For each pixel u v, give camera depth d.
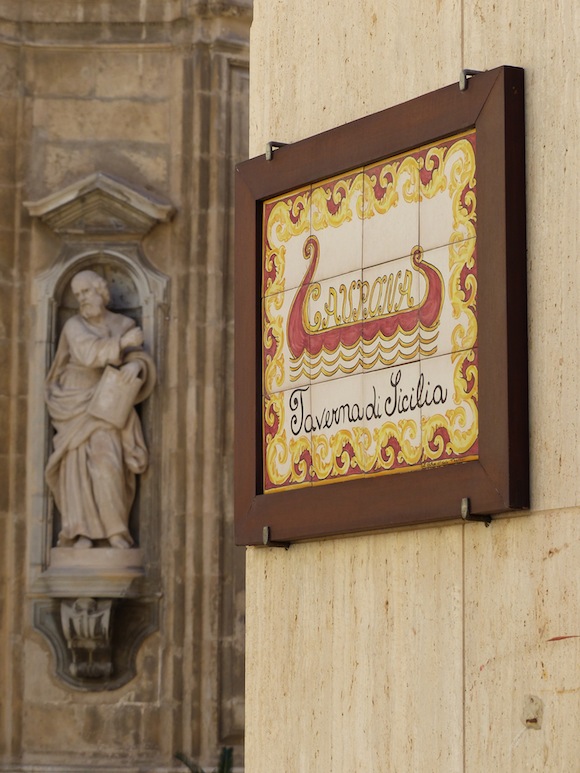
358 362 7.06
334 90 7.53
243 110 21.56
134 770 20.56
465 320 6.53
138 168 21.41
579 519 6.05
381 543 7.02
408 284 6.83
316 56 7.66
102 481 20.69
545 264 6.27
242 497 7.59
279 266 7.57
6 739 20.64
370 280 7.05
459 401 6.52
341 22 7.52
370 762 6.96
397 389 6.83
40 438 20.98
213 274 21.19
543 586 6.18
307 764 7.30
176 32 21.56
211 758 20.56
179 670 20.78
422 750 6.69
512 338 6.30
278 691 7.51
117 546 20.75
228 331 21.20
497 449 6.29
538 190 6.34
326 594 7.30
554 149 6.29
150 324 21.14
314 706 7.30
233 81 21.53
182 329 21.17
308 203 7.45
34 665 20.83
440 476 6.54
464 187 6.60
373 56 7.31
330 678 7.23
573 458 6.09
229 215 21.34
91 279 20.88
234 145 21.45
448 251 6.64
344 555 7.21
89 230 21.19
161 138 21.48
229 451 21.08
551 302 6.23
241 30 21.61
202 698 20.67
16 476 20.97
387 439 6.86
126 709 20.81
